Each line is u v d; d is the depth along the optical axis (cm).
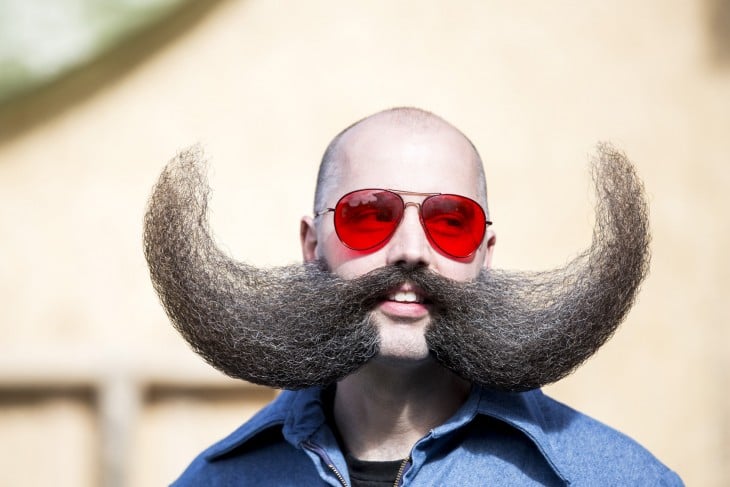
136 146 698
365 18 705
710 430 673
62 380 678
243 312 328
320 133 698
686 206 690
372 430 327
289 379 324
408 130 329
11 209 694
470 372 314
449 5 706
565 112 698
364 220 317
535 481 311
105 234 693
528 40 703
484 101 699
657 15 702
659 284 683
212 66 702
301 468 335
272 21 705
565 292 329
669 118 696
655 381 677
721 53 697
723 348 679
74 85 700
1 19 684
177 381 678
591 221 688
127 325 687
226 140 696
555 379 322
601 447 321
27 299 687
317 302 319
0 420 685
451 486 311
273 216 690
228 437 352
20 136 698
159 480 677
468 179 329
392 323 313
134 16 687
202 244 332
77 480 682
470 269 322
